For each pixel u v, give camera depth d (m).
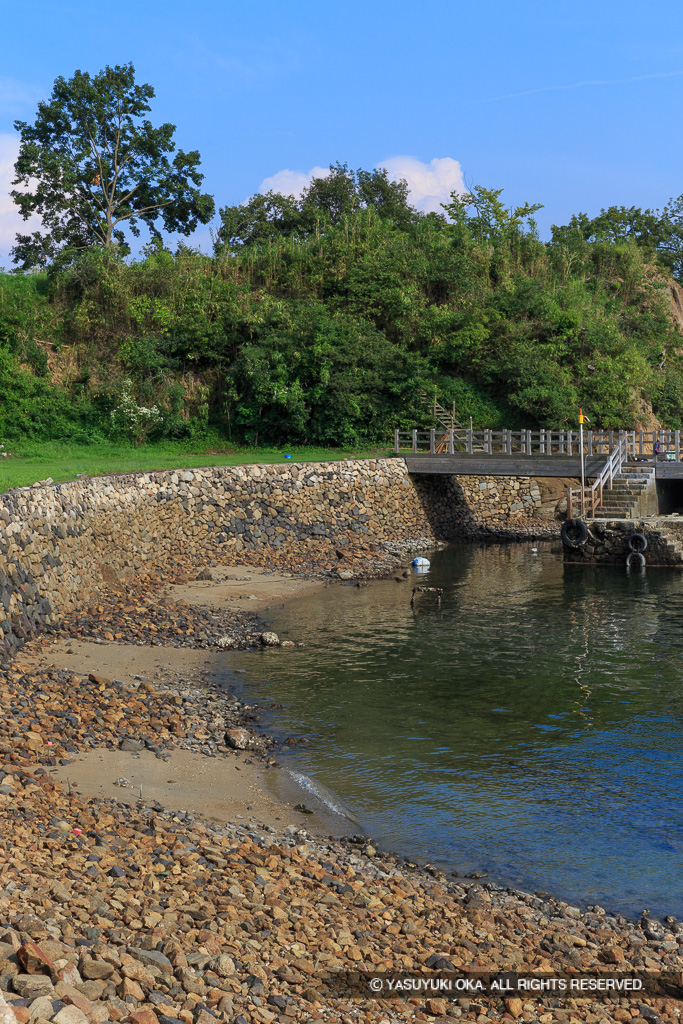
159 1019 5.88
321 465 38.88
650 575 32.53
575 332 56.78
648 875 10.68
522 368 52.34
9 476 26.19
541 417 52.97
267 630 23.47
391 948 8.29
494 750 14.85
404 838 11.66
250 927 8.10
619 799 12.88
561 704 17.31
